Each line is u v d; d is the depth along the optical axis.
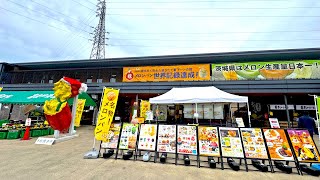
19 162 4.22
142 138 4.75
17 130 7.82
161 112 13.62
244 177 3.57
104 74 16.89
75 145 6.46
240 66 12.80
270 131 4.27
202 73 13.31
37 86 14.72
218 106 12.07
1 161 4.29
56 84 7.55
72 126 8.59
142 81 14.20
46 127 9.05
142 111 11.18
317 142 7.71
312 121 5.55
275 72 12.03
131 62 15.80
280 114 12.83
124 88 13.48
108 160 4.58
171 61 15.20
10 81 17.45
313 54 12.60
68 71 17.61
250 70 12.53
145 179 3.34
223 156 4.09
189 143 4.43
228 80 11.84
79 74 17.42
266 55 13.25
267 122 12.79
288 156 3.95
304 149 3.98
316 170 3.72
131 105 15.77
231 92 11.62
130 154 4.90
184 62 15.16
